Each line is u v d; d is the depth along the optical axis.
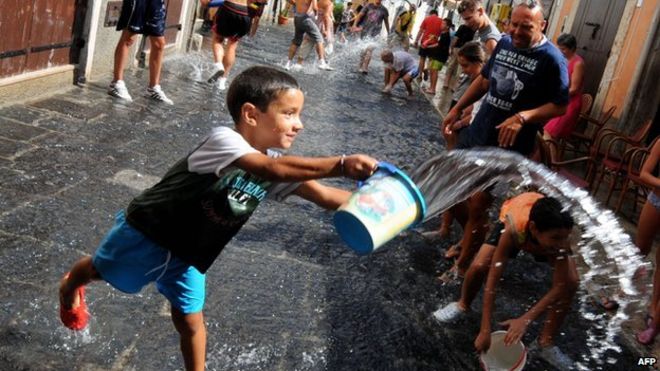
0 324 2.98
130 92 7.75
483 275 3.91
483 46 6.16
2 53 5.90
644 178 4.52
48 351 2.90
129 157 5.46
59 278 3.47
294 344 3.44
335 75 13.61
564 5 14.14
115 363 2.94
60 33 6.96
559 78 4.41
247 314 3.60
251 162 2.13
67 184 4.61
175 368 3.00
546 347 3.80
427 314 4.09
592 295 4.70
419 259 4.85
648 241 4.61
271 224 4.85
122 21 7.08
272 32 19.97
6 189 4.28
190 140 6.38
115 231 2.50
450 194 2.61
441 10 34.72
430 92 14.28
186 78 9.52
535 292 4.71
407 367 3.48
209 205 2.34
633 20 10.36
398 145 8.52
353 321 3.80
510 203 3.83
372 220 1.89
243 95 2.27
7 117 5.70
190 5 11.88
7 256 3.53
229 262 4.12
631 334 4.34
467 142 4.86
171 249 2.43
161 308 3.44
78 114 6.30
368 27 19.06
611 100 10.44
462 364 3.62
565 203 3.83
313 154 7.09
